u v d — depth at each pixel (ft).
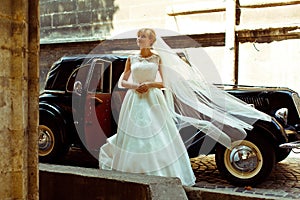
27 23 5.17
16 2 4.97
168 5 28.63
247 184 14.73
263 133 14.55
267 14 25.31
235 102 15.23
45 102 18.47
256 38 25.58
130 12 30.14
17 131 5.02
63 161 19.02
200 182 15.55
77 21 32.24
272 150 14.43
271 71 25.29
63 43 32.42
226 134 14.74
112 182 8.70
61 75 18.65
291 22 24.49
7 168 4.96
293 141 14.89
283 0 24.50
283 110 15.44
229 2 25.73
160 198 8.18
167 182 8.66
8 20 4.91
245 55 26.04
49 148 18.11
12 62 4.99
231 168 15.01
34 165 5.35
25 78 5.14
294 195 13.64
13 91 4.98
